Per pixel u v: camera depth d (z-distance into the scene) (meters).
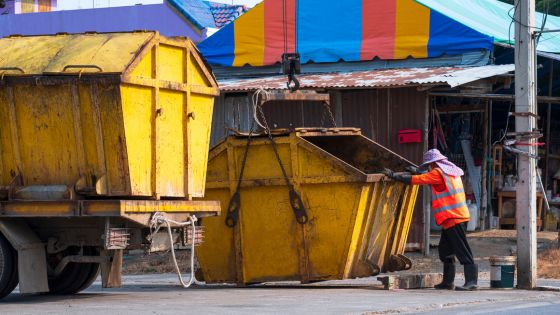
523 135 14.57
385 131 19.73
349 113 20.11
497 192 22.36
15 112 12.05
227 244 14.78
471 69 19.55
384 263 14.94
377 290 14.05
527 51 14.54
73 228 12.37
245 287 14.93
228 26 22.83
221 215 14.76
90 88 11.62
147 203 11.83
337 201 14.09
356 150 15.48
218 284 15.58
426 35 20.97
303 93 15.05
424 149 19.30
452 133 21.95
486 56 20.52
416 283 14.61
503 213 22.47
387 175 14.21
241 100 21.41
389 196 14.62
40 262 12.25
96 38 12.23
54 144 11.95
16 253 12.39
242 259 14.65
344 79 19.98
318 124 20.47
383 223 14.65
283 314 10.33
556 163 24.83
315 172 14.18
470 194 21.52
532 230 14.53
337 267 14.16
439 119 21.02
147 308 11.07
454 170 14.16
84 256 12.45
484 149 21.55
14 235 12.07
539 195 22.67
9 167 12.24
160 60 12.17
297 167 14.25
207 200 13.60
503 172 23.03
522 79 14.58
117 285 12.44
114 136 11.65
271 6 22.45
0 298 12.53
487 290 14.18
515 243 20.03
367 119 19.92
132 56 11.67
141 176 11.88
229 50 22.83
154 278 17.31
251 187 14.55
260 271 14.63
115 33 12.28
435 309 11.28
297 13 22.27
